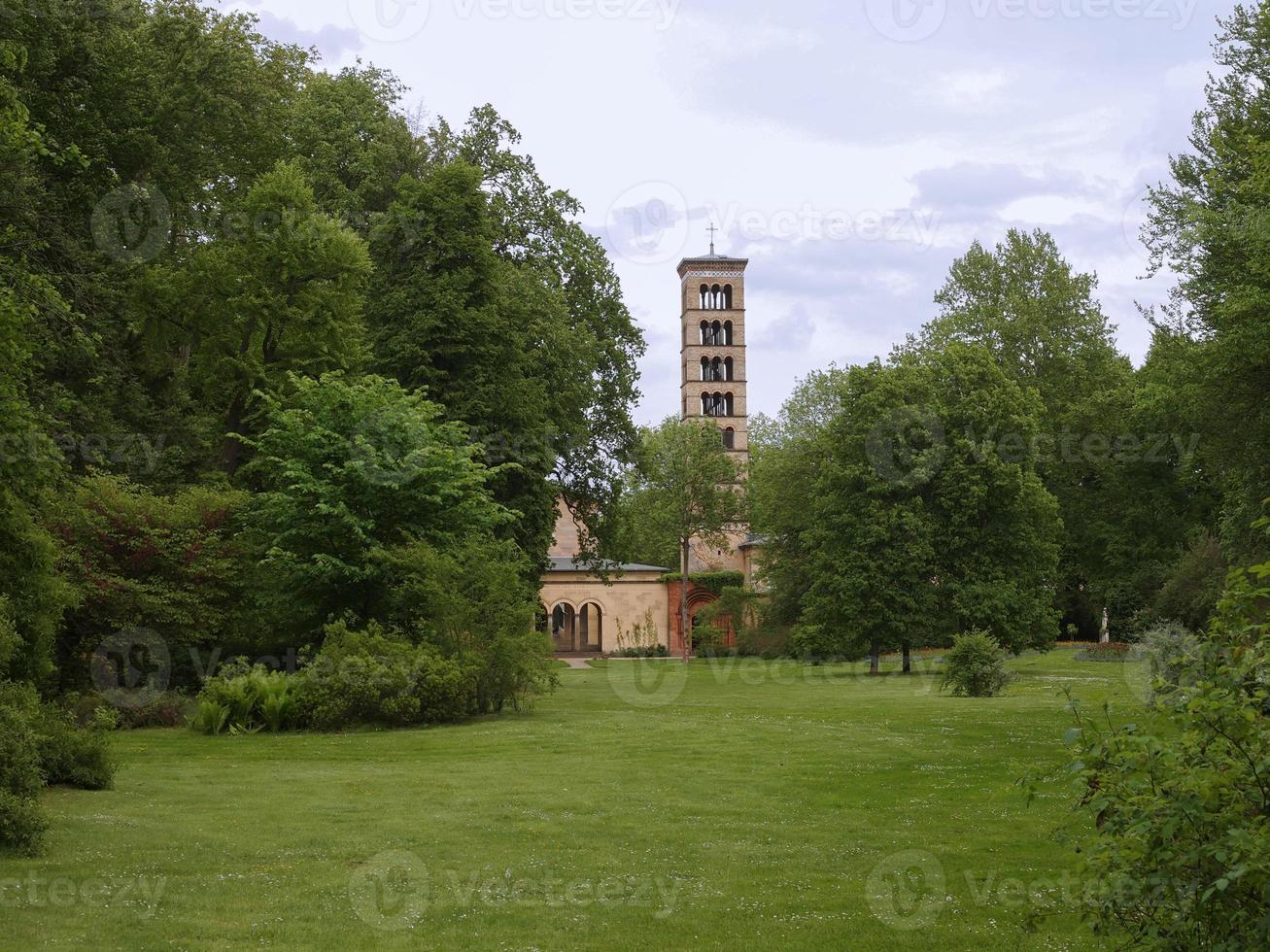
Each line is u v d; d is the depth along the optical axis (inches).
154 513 1040.8
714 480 2593.5
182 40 1359.5
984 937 331.3
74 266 1076.5
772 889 390.6
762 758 748.6
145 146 1240.8
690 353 3420.3
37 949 307.7
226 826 492.4
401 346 1353.3
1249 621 231.8
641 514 2596.0
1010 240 2305.6
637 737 878.4
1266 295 890.7
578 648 2908.5
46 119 1111.0
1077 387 2206.0
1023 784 249.4
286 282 1307.8
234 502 1116.5
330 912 354.6
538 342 1563.7
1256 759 209.2
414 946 321.4
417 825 499.8
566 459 1676.9
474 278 1389.0
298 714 943.0
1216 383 1004.6
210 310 1302.9
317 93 1657.2
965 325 2252.7
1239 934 204.5
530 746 820.6
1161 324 1202.0
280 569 1087.6
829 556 1763.0
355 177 1594.5
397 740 861.8
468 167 1425.9
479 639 1056.2
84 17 1147.3
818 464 2261.3
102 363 1161.4
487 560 1087.0
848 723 1000.9
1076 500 2239.2
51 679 939.3
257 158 1515.7
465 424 1327.5
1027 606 1694.1
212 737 880.3
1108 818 220.2
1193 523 2127.2
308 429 1129.4
